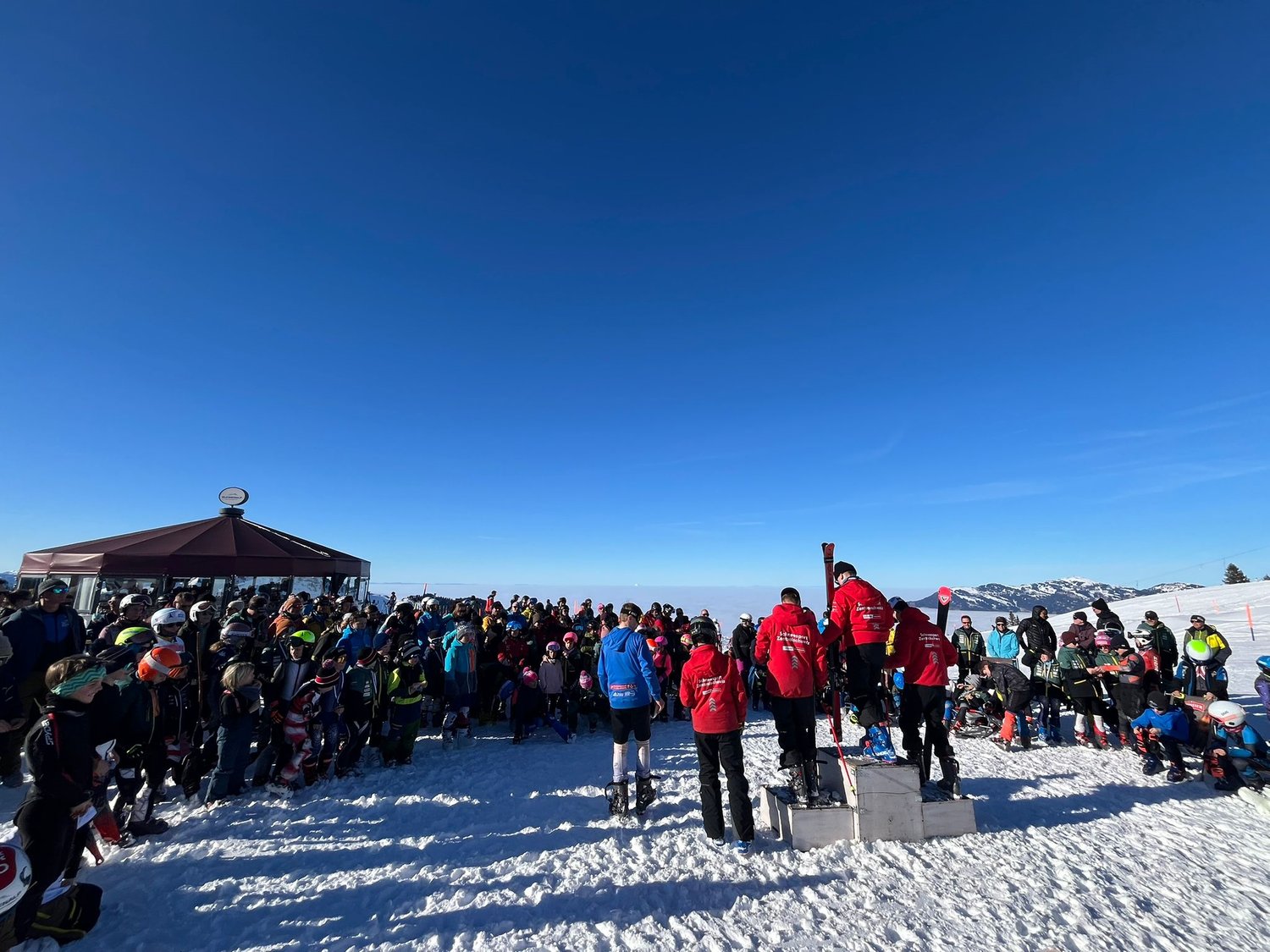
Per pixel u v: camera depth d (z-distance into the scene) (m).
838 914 3.94
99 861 4.31
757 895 4.18
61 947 3.44
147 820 4.98
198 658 6.17
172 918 3.82
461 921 3.84
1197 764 7.59
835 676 5.64
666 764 7.86
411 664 7.79
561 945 3.56
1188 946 3.67
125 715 4.67
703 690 5.13
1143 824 5.69
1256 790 6.46
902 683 6.13
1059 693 9.22
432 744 8.88
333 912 3.94
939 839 5.15
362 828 5.35
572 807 6.02
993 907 4.04
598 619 12.60
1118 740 9.07
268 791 5.99
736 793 4.92
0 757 5.91
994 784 6.98
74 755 3.59
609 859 4.75
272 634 8.03
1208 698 7.35
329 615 10.40
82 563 11.94
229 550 13.17
